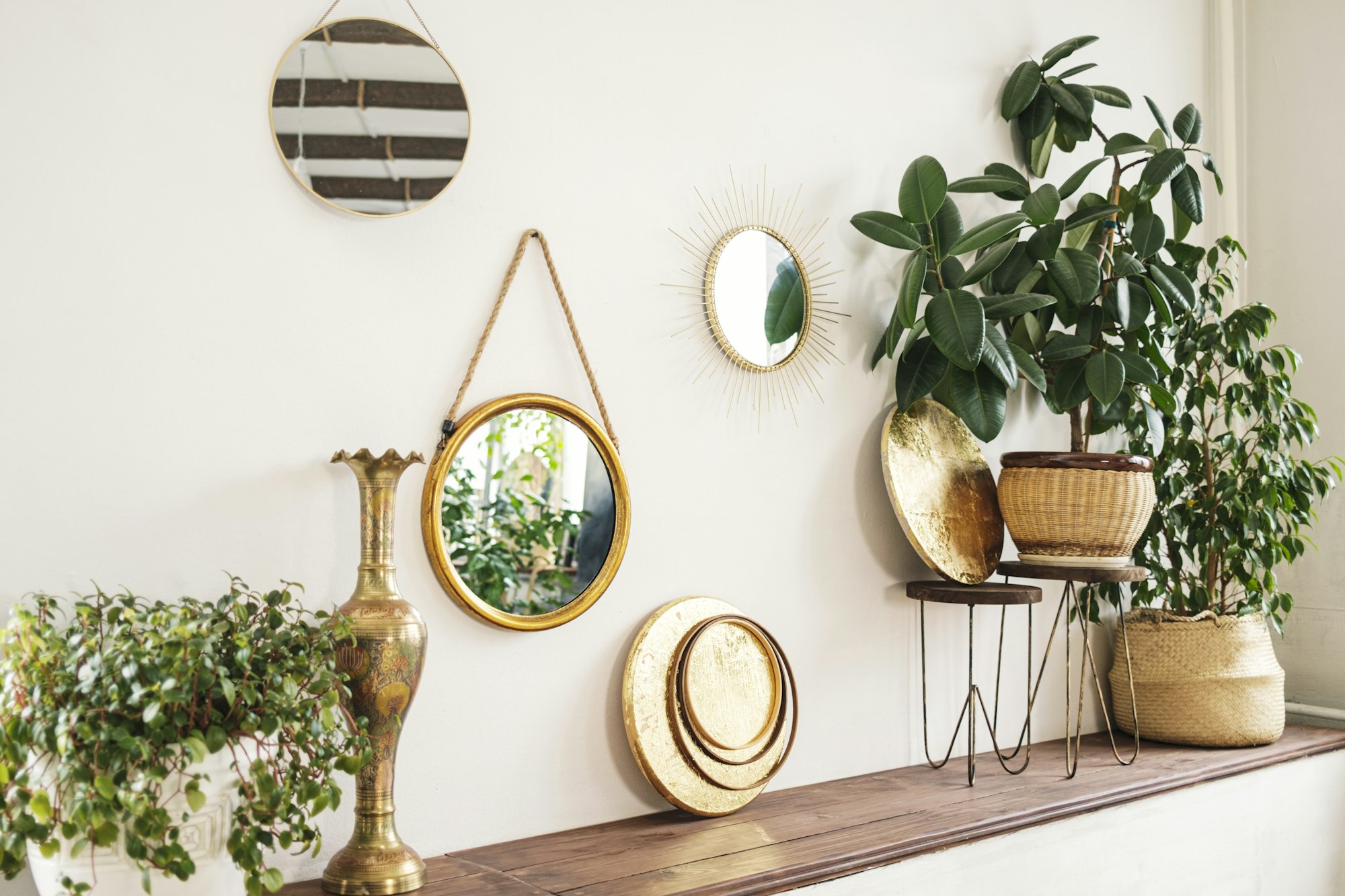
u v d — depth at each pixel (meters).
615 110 2.14
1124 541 2.38
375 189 1.82
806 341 2.42
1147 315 2.62
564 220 2.06
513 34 2.01
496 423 1.95
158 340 1.64
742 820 2.07
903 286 2.28
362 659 1.62
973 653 2.71
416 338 1.88
